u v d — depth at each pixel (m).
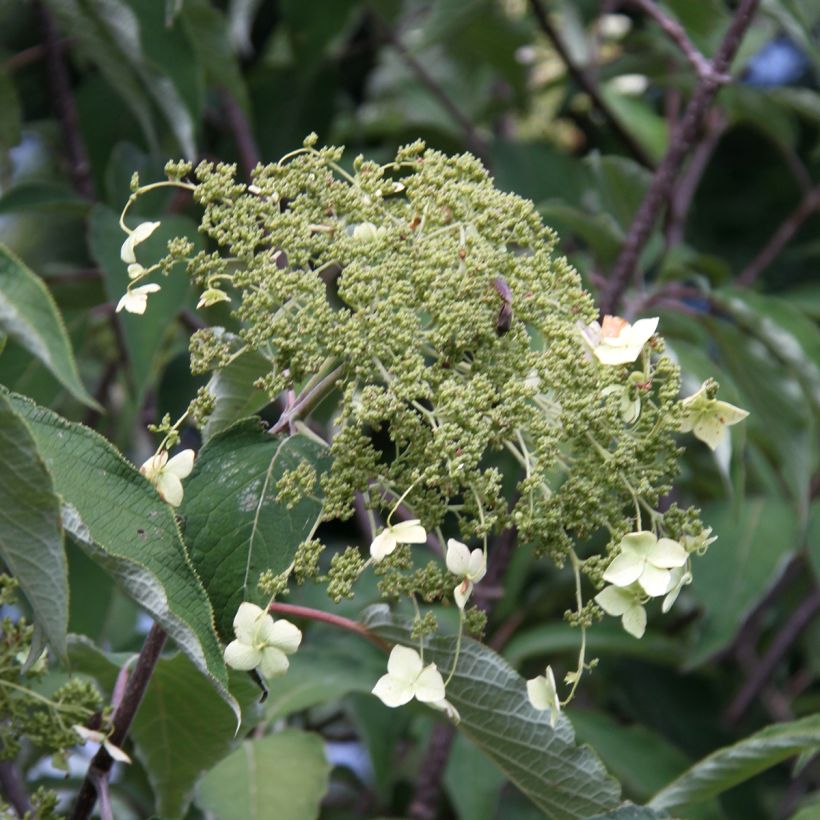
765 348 1.56
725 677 1.91
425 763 1.48
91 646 1.18
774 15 1.65
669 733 1.76
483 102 2.26
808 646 1.99
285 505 1.06
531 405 1.05
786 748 1.14
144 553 1.02
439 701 1.05
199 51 1.61
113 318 1.63
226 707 1.17
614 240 1.54
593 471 1.05
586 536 1.05
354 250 1.06
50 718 1.10
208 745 1.19
